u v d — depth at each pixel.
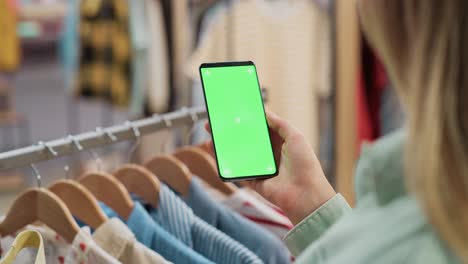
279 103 2.67
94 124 5.08
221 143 1.04
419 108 0.55
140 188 1.21
